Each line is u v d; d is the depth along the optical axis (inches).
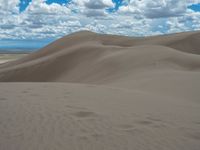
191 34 2881.4
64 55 2127.2
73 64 1942.7
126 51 1520.7
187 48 2645.2
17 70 2118.6
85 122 234.4
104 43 3216.0
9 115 251.9
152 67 1033.5
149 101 345.1
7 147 175.8
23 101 318.7
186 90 472.4
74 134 203.0
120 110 284.7
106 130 214.7
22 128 214.1
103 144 184.9
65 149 174.6
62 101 323.3
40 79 1941.4
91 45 2303.2
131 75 866.8
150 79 612.4
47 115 253.8
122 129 218.4
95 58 1820.9
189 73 678.5
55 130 211.0
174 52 1277.1
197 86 497.7
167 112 284.8
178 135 208.4
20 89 423.2
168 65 1063.6
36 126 219.8
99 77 1199.6
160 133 211.8
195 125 237.5
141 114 270.2
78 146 180.1
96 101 330.3
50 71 1988.2
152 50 1370.6
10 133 202.1
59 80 1697.8
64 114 258.8
